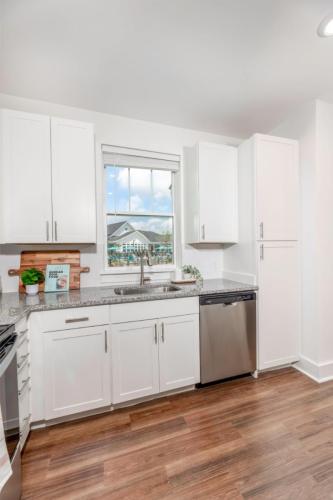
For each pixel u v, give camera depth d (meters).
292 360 2.56
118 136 2.59
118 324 1.96
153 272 2.75
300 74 2.02
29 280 2.09
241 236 2.63
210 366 2.25
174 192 2.96
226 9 1.42
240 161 2.64
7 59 1.79
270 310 2.47
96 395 1.90
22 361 1.56
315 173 2.37
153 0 1.36
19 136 1.99
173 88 2.16
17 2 1.36
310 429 1.75
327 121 2.41
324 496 1.28
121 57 1.79
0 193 1.95
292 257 2.55
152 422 1.85
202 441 1.66
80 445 1.64
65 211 2.12
